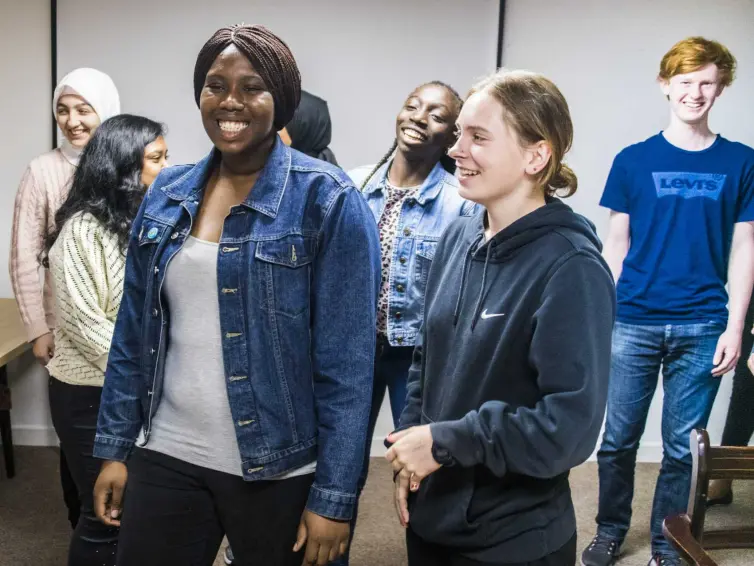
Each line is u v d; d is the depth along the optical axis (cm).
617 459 278
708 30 339
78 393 201
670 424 274
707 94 262
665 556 268
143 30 336
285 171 147
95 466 204
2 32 333
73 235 195
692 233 266
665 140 272
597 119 346
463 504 135
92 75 281
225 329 144
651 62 342
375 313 148
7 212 348
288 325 144
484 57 343
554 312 125
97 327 195
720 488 320
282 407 145
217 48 141
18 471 335
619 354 276
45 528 289
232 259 143
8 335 296
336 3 337
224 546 283
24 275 276
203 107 142
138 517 153
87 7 333
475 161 133
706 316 266
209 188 151
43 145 343
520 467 126
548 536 134
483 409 129
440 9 339
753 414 323
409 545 150
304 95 321
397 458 132
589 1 338
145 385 154
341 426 145
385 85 344
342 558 222
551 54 342
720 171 265
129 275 159
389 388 236
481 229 145
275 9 337
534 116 129
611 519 281
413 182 239
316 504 144
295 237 143
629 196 275
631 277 274
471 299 139
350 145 349
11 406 336
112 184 197
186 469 150
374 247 147
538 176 134
